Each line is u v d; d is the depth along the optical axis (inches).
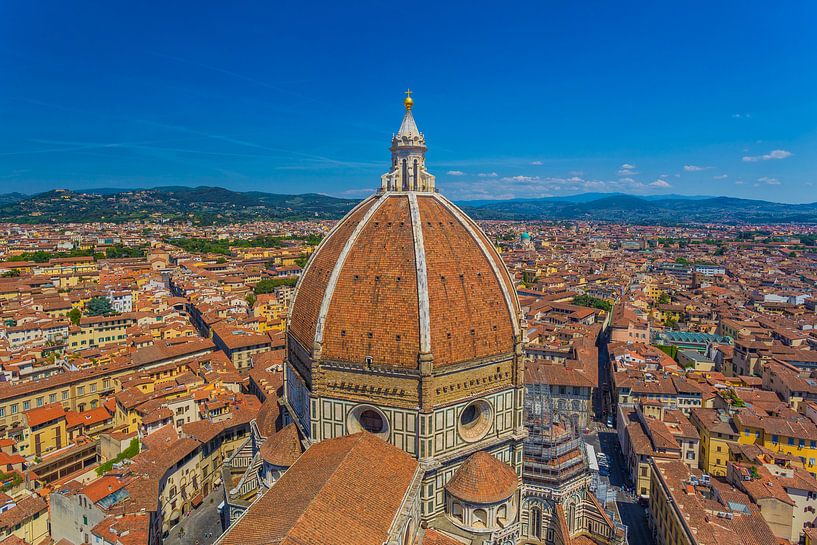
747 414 6181.1
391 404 3213.6
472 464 3243.1
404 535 2726.4
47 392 7027.6
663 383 7268.7
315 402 3371.1
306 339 3521.2
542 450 3737.7
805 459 5649.6
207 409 6412.4
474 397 3346.5
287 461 3550.7
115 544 4119.1
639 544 5029.5
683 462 5615.2
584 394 7367.1
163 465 5103.3
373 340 3240.7
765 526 4340.6
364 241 3481.8
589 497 3821.4
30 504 4729.3
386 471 2950.3
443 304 3255.4
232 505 3991.1
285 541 2186.3
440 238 3476.9
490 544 3122.5
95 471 5516.7
